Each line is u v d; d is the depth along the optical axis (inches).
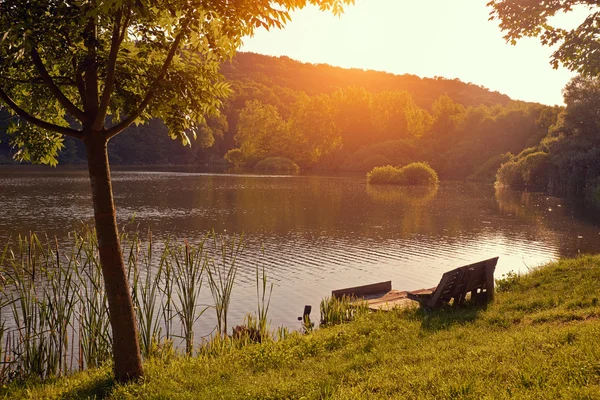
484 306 471.2
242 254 1111.6
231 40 341.1
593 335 313.4
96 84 324.5
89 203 1905.8
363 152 4845.0
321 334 447.2
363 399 258.5
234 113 6387.8
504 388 250.8
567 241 1330.0
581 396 224.7
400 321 442.0
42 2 281.1
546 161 2967.5
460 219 1722.4
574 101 2851.9
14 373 418.0
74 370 462.9
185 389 321.4
